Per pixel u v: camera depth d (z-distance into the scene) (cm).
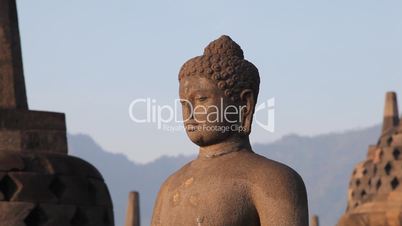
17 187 1741
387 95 3900
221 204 969
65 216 1766
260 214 967
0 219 1722
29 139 1789
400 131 3688
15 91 1816
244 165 984
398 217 3562
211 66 1011
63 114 1827
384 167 3662
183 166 1031
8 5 1859
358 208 3706
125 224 3578
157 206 1019
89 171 1827
